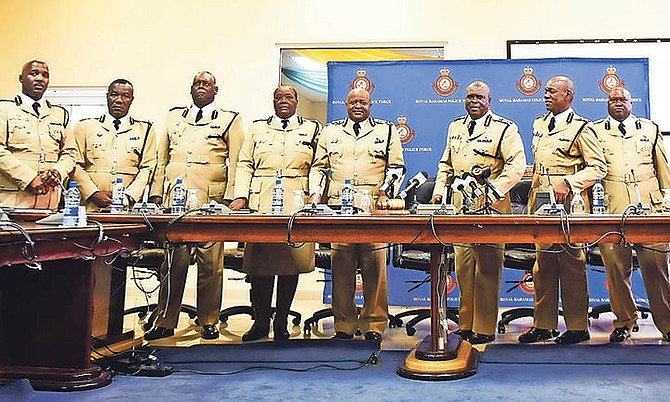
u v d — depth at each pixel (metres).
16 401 2.16
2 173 3.50
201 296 3.53
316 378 2.54
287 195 3.51
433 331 2.64
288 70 5.88
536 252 3.43
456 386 2.40
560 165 3.39
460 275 3.51
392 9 5.78
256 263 3.31
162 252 3.61
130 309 4.32
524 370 2.67
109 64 5.95
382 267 3.37
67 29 6.03
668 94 5.41
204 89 3.72
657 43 5.45
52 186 3.34
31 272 2.46
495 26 5.64
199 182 3.64
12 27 6.08
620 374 2.59
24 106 3.60
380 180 3.44
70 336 2.42
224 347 3.17
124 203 3.38
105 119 3.92
